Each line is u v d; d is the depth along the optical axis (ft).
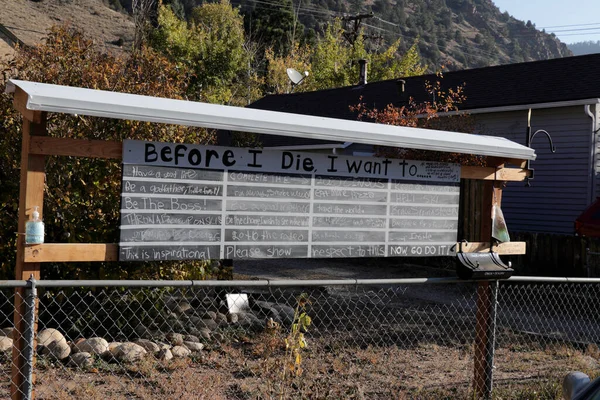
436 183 20.07
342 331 29.60
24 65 26.14
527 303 40.22
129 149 15.35
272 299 35.58
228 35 119.65
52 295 24.48
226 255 16.62
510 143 21.52
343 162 18.35
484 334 19.88
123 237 15.28
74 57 27.14
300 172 17.65
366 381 22.21
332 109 77.05
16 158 24.86
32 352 13.56
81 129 25.53
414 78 74.79
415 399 20.13
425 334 30.09
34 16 227.40
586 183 54.44
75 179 24.81
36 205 14.33
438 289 42.96
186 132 27.73
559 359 27.02
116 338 25.34
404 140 18.31
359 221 18.69
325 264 54.34
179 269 27.12
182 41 118.62
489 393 19.83
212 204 16.40
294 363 18.93
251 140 45.50
